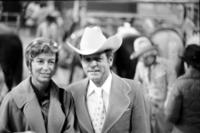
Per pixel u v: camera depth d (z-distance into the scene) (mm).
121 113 2771
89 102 2844
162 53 5395
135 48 5176
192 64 3770
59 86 2766
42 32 6844
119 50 5230
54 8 7195
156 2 6070
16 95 2617
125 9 6484
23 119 2602
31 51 2596
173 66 5156
